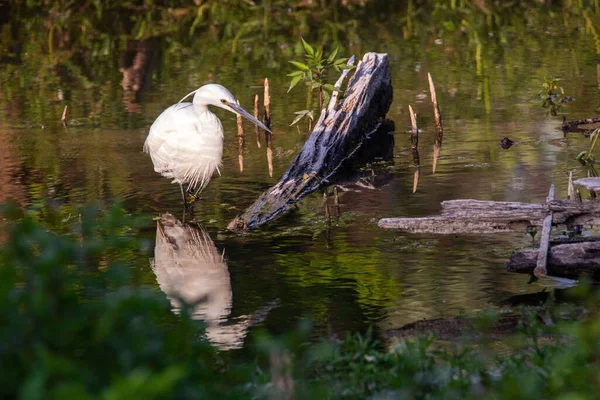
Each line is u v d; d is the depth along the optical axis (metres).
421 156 15.20
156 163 13.18
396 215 11.96
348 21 29.25
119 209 4.62
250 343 7.95
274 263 10.23
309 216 12.10
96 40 27.41
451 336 7.84
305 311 8.73
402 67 22.52
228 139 16.86
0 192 13.49
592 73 20.78
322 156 14.23
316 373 6.39
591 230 10.51
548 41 24.98
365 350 6.11
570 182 10.93
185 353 4.37
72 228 11.30
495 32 26.73
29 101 20.12
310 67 17.55
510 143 15.55
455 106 18.61
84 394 3.24
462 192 12.90
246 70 22.81
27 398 3.28
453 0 30.81
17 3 32.53
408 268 9.82
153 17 30.66
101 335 4.00
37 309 3.96
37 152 15.98
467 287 9.13
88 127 17.67
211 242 11.12
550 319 8.04
